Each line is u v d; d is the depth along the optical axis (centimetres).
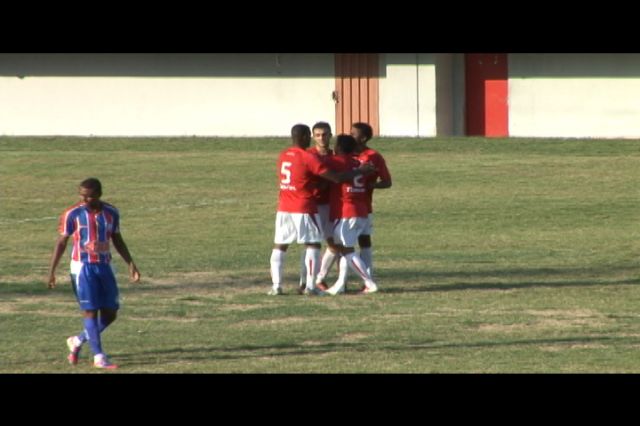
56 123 16188
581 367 4709
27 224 9744
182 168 12744
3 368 4819
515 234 8838
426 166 12462
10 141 15212
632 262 7531
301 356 4978
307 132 6419
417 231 9019
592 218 9538
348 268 7000
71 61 16062
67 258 7912
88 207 4828
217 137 15388
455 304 6109
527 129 14925
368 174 6378
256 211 10206
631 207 10025
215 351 5088
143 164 13050
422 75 15038
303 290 6512
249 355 5009
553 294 6391
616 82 14475
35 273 7281
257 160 13238
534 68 14812
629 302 6147
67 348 5175
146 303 6244
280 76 15562
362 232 6550
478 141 14200
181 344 5231
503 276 7019
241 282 6919
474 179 11631
